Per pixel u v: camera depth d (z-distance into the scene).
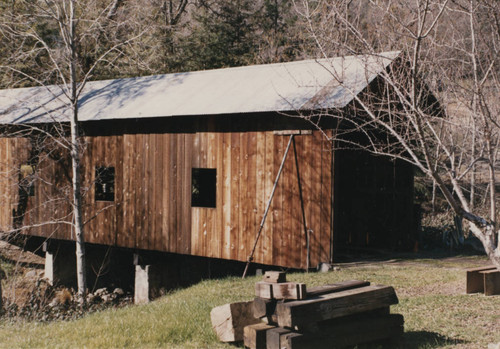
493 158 5.72
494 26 5.57
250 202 13.83
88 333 7.53
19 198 19.19
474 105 5.93
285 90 13.62
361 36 6.92
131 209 16.39
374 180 15.59
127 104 16.44
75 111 15.20
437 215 20.56
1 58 19.98
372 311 6.58
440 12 5.30
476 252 14.88
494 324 7.67
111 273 19.53
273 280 6.24
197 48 27.55
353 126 13.00
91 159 17.34
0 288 12.80
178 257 17.14
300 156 12.98
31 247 20.64
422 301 9.03
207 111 13.92
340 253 14.64
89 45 22.70
